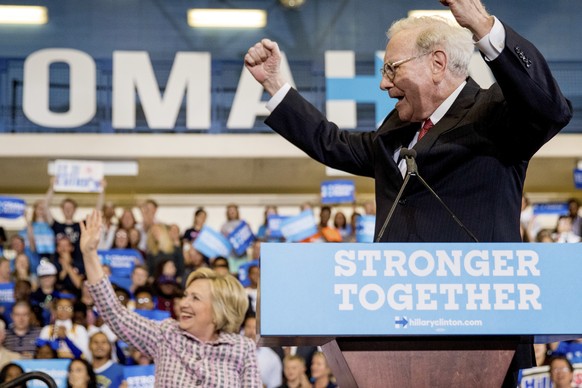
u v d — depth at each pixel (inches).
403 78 111.0
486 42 95.6
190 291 171.0
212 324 170.2
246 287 444.5
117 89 573.0
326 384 355.3
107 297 164.7
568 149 572.1
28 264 470.3
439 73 110.5
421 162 105.0
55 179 495.2
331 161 119.3
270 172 612.4
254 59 119.1
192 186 645.9
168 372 163.8
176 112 573.0
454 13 96.0
